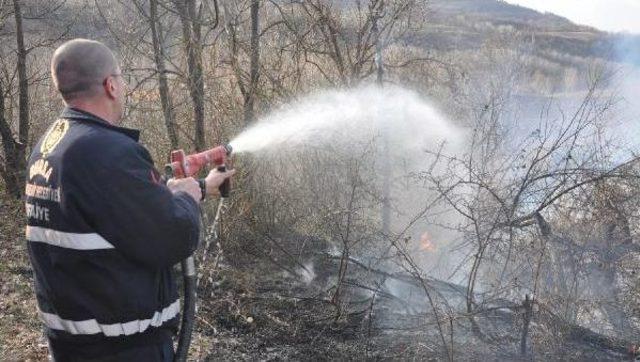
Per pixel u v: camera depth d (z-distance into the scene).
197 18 6.95
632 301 5.46
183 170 2.99
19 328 5.19
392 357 5.04
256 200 6.98
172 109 6.95
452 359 4.68
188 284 2.95
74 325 2.42
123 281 2.38
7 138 8.77
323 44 7.66
